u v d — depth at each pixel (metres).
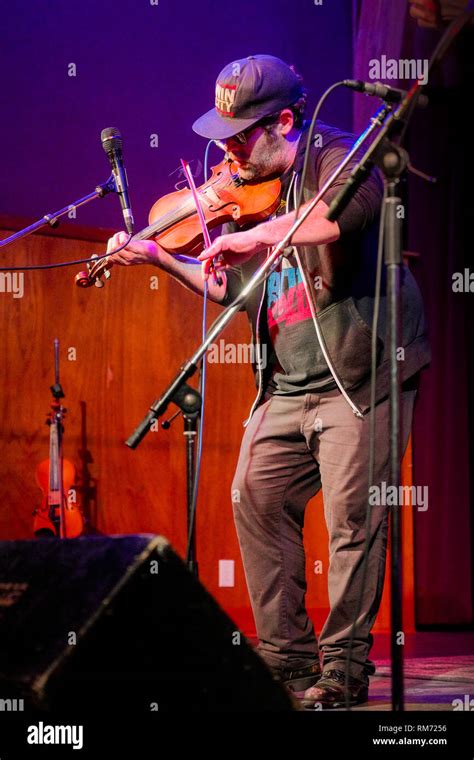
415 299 2.46
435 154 5.00
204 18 4.88
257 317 2.60
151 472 4.08
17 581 1.50
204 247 2.51
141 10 4.75
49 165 4.53
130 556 1.39
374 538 2.38
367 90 1.94
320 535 4.29
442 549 4.97
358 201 2.19
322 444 2.44
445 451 5.00
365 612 2.38
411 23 4.76
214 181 2.57
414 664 3.22
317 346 2.44
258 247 2.19
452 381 5.00
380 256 1.95
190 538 2.24
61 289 3.96
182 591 1.40
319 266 2.40
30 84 4.51
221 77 2.43
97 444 3.99
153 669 1.41
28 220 3.90
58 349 3.89
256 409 2.65
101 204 4.60
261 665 1.47
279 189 2.49
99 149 4.63
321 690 2.30
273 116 2.42
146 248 2.50
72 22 4.61
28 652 1.37
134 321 4.08
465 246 5.01
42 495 3.86
